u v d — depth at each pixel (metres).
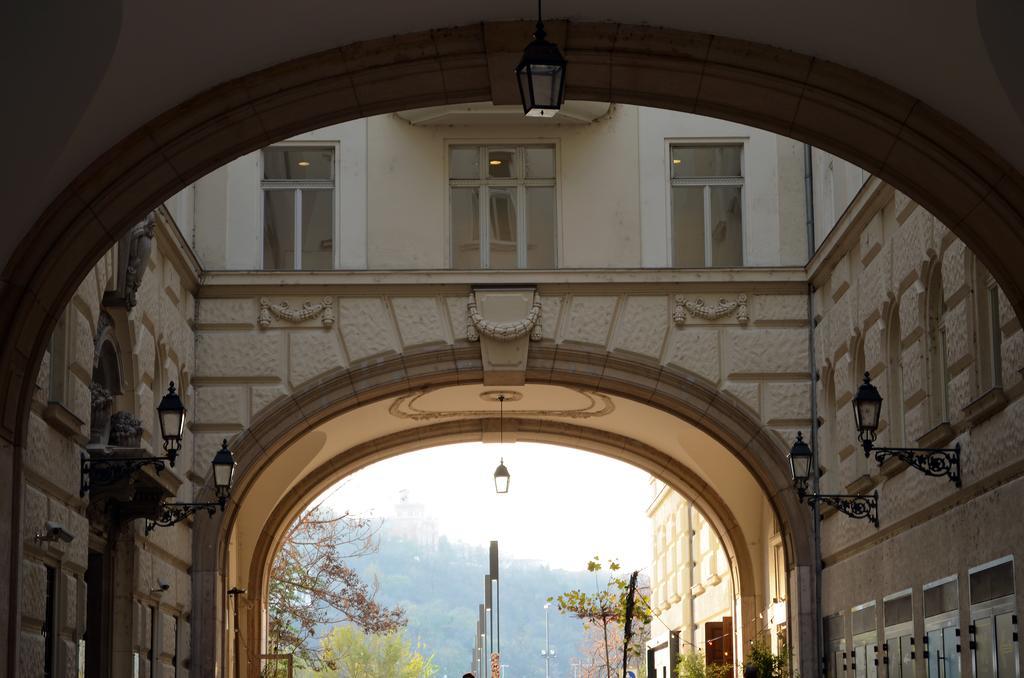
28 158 9.27
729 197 18.52
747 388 17.86
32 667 10.37
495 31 9.90
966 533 11.95
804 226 18.27
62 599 11.34
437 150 18.39
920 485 13.34
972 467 11.82
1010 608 10.88
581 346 17.78
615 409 20.97
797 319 17.97
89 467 11.99
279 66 9.85
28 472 10.23
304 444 20.47
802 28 9.63
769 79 10.04
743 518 21.91
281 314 17.81
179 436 12.42
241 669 21.05
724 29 9.87
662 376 17.81
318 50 9.87
